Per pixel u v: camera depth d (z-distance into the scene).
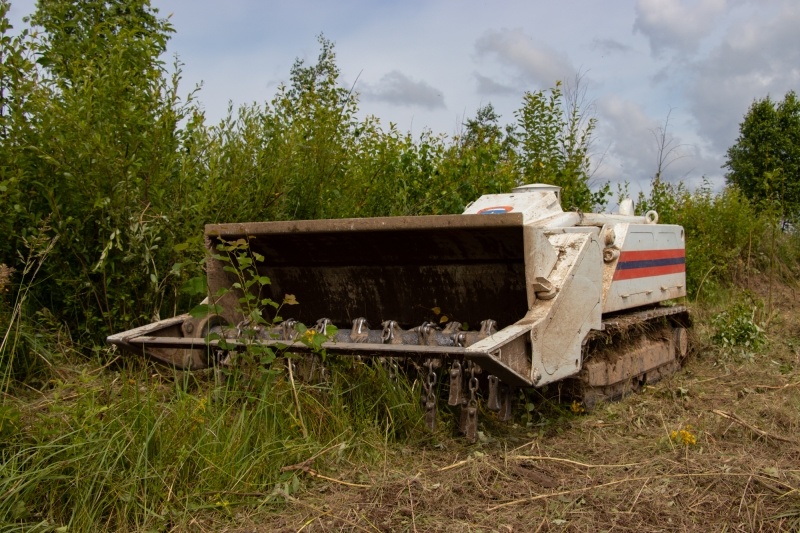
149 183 6.71
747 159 21.31
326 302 6.13
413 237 5.43
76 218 6.33
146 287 6.66
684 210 14.86
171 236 6.70
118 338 5.43
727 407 6.27
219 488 4.01
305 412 4.81
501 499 4.07
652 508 3.96
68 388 5.39
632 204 7.98
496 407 4.86
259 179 7.65
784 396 6.72
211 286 5.85
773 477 4.40
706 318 10.95
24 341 5.87
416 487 4.15
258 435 4.41
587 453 4.96
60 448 3.93
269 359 4.83
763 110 21.19
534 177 11.38
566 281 5.18
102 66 6.66
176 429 4.21
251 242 5.85
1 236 6.19
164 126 6.89
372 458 4.62
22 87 6.29
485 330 4.92
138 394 4.46
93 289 6.39
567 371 5.20
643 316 6.97
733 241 15.51
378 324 6.00
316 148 8.50
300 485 4.18
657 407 6.20
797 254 17.02
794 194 20.23
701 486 4.30
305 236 5.57
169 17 7.63
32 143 6.35
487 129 12.50
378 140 10.16
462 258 5.50
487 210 6.79
